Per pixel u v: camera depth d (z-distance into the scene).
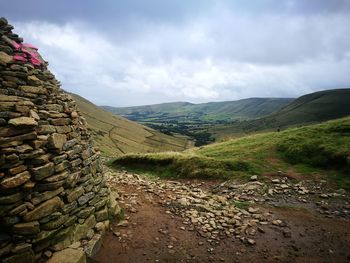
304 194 16.67
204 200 15.24
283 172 20.55
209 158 23.64
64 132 8.90
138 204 13.56
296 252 9.87
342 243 10.63
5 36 8.23
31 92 8.23
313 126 30.19
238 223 11.95
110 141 154.25
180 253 9.48
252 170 21.23
